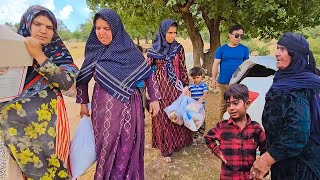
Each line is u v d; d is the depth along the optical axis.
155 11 8.41
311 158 2.17
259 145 2.71
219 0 7.18
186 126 4.15
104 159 2.89
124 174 2.94
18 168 2.61
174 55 4.08
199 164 4.05
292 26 9.37
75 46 29.36
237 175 2.72
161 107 4.07
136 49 2.99
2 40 2.06
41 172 2.54
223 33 11.59
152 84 3.15
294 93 2.11
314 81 2.11
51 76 2.43
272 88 2.26
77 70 2.72
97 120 2.92
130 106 2.92
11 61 2.13
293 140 2.07
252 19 8.56
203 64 10.20
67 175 2.68
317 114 2.13
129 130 2.91
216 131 2.82
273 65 3.61
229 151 2.72
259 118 3.54
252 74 3.96
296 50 2.12
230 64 4.63
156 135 4.24
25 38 2.25
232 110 2.64
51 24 2.49
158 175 3.83
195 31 9.93
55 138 2.56
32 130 2.48
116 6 9.37
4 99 2.27
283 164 2.29
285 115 2.11
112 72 2.86
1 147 3.58
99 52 2.91
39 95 2.51
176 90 4.12
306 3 8.00
